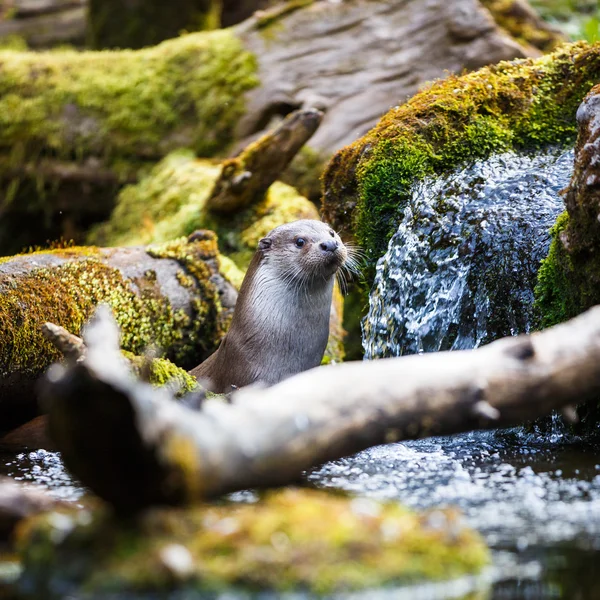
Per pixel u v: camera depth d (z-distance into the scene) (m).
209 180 14.83
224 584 3.87
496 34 15.40
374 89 15.66
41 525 4.26
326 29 16.33
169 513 4.23
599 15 20.39
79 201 16.59
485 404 4.90
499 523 5.14
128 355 8.40
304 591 3.86
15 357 9.48
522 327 8.66
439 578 4.06
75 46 22.41
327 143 15.30
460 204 9.38
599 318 5.35
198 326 11.48
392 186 9.91
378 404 4.71
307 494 5.12
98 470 4.10
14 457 8.15
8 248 17.14
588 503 5.56
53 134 16.45
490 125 10.05
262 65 16.33
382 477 6.53
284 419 4.48
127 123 16.38
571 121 10.13
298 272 9.68
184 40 17.00
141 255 11.41
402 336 9.52
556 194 9.11
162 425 4.07
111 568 3.95
